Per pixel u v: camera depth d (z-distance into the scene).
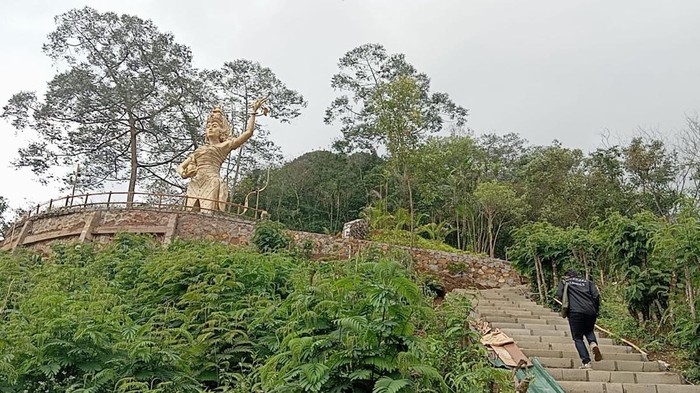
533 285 13.73
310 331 5.08
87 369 5.63
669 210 22.89
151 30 29.05
